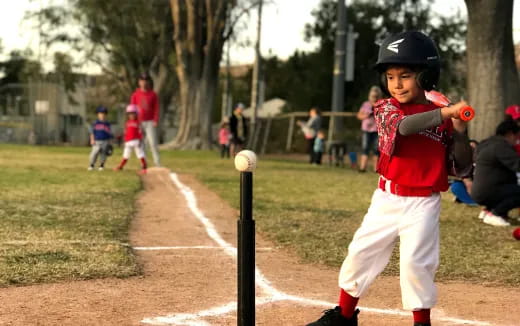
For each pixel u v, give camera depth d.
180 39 31.84
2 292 4.48
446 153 3.52
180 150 30.31
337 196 10.39
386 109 3.35
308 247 6.28
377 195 3.52
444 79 37.44
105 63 40.81
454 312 4.26
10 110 41.97
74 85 42.69
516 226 7.75
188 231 7.17
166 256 5.86
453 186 9.59
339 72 20.95
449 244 6.56
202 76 32.16
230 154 23.17
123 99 49.09
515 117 7.95
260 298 4.53
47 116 38.22
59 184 11.09
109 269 5.14
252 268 3.13
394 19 42.44
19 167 14.99
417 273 3.36
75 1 37.16
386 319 4.08
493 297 4.64
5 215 7.55
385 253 3.53
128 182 11.69
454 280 5.16
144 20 36.81
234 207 9.01
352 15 43.66
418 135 3.41
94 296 4.44
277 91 54.84
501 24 13.52
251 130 28.88
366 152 16.06
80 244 6.02
